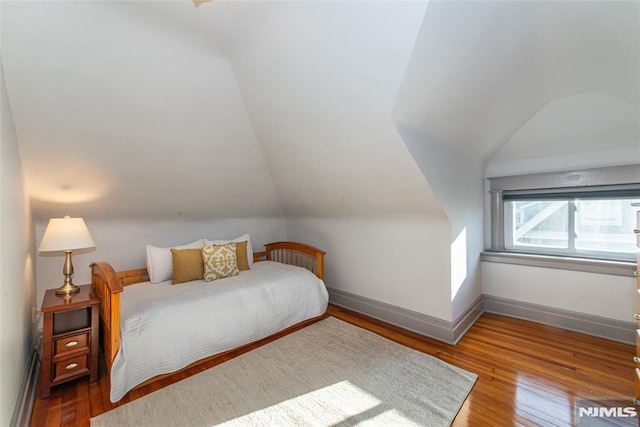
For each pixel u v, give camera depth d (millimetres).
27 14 1394
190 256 2754
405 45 1427
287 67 1909
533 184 2830
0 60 1488
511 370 1955
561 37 1659
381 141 2021
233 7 1570
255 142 2852
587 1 1373
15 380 1460
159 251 2762
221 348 2209
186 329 2049
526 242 2969
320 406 1638
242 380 1901
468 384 1806
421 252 2604
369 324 2828
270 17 1637
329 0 1418
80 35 1561
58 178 2223
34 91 1694
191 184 2912
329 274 3523
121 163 2369
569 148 2625
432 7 1256
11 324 1435
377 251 2971
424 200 2361
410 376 1907
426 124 2045
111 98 1924
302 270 3096
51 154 2051
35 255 2414
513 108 2436
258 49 1891
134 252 2980
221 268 2812
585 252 2623
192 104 2234
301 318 2811
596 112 2418
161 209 3016
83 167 2246
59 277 2570
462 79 1800
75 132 2002
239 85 2273
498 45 1665
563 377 1858
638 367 1608
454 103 1985
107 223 2812
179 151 2531
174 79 2008
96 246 2768
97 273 2158
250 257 3369
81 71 1716
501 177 3037
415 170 2111
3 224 1352
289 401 1685
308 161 2707
